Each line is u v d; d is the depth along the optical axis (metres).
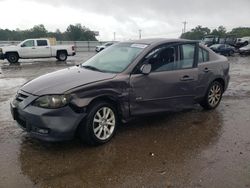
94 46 46.09
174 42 5.70
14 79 11.84
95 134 4.59
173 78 5.50
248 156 4.37
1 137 5.02
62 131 4.27
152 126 5.59
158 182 3.66
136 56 5.21
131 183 3.64
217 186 3.58
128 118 5.10
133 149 4.58
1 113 6.41
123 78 4.88
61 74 5.04
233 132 5.32
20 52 21.72
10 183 3.62
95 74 4.93
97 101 4.66
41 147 4.63
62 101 4.28
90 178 3.75
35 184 3.61
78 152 4.46
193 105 6.07
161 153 4.45
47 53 22.91
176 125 5.66
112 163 4.14
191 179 3.73
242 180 3.71
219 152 4.50
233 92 8.81
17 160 4.21
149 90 5.19
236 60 24.69
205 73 6.16
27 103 4.43
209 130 5.41
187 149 4.60
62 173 3.86
